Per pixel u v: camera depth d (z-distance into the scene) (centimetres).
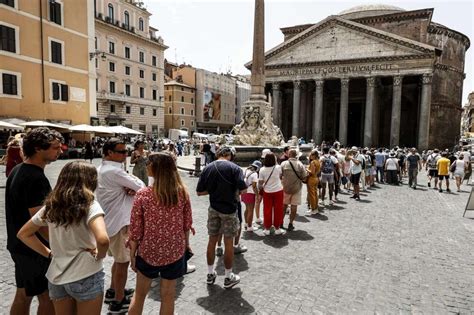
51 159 307
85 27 3109
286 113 5519
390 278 534
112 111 4797
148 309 417
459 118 5656
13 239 297
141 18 5212
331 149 1348
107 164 415
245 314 413
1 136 2353
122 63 4900
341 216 964
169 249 328
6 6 2414
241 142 1845
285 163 796
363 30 4231
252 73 1858
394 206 1146
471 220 973
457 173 1565
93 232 258
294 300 453
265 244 692
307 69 4569
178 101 6825
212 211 491
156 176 329
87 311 271
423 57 3925
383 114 5047
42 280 304
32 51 2617
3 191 1168
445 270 574
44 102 2723
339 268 570
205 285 492
